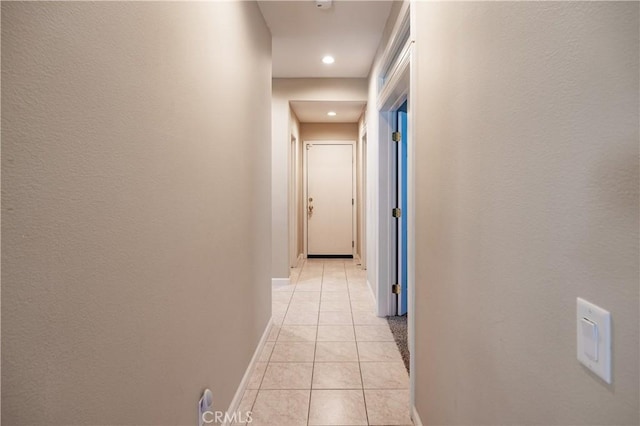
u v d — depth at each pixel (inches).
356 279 177.6
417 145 65.6
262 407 71.5
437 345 53.1
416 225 66.3
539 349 26.5
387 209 124.0
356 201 232.7
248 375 80.0
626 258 18.3
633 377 17.9
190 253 46.4
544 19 25.6
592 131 20.8
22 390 20.9
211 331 54.9
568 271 23.2
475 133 38.7
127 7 31.4
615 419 19.1
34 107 21.6
